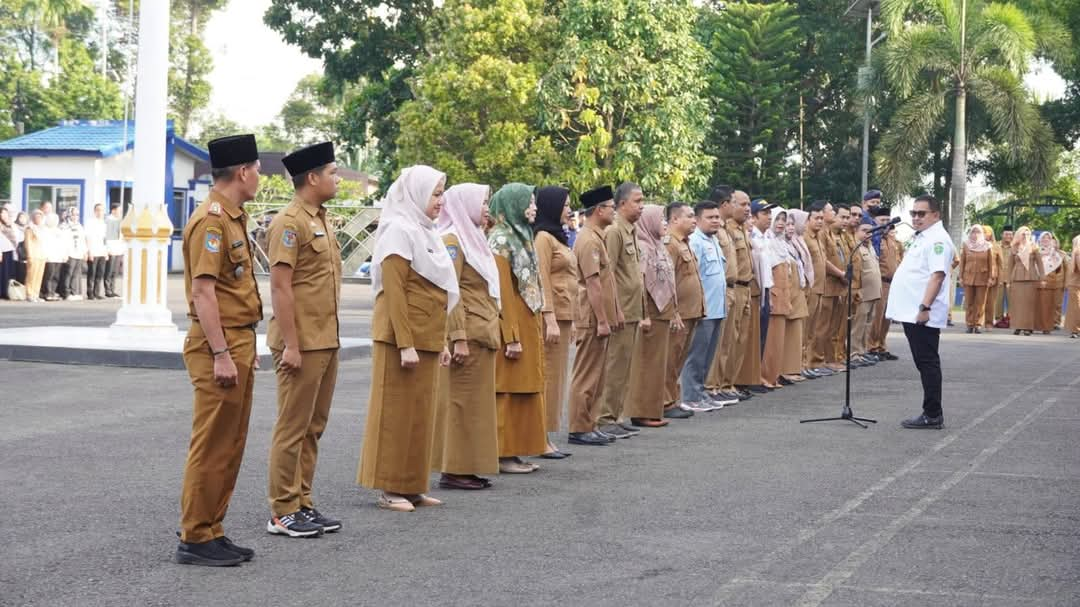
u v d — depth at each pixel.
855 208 17.91
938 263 11.95
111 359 15.73
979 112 39.12
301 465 7.55
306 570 6.56
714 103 47.25
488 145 35.22
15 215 28.44
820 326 17.27
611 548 7.08
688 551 7.01
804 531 7.53
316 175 7.30
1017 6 43.97
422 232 8.02
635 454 10.44
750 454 10.44
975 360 19.47
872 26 50.41
